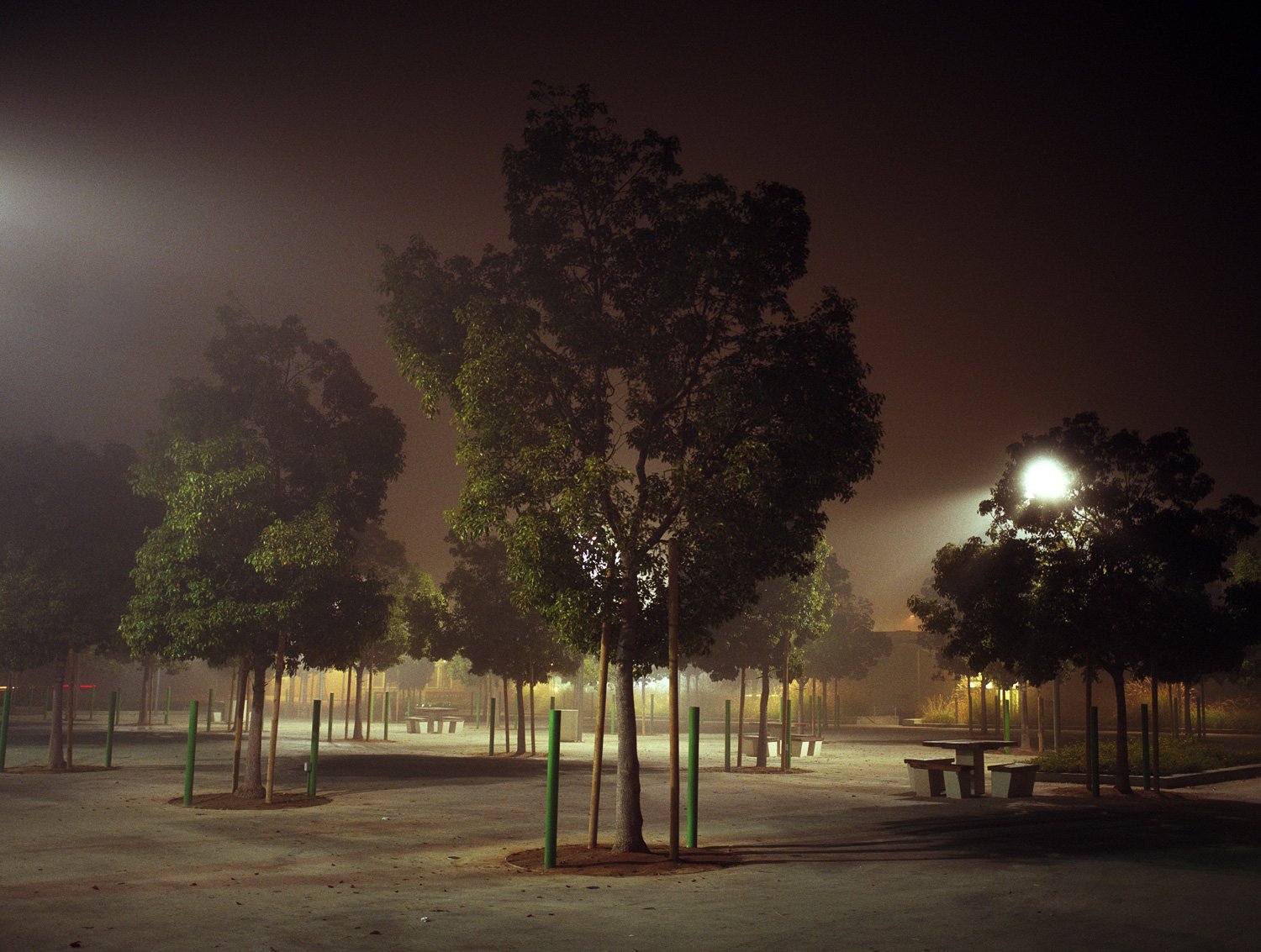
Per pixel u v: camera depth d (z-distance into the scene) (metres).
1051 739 48.12
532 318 16.19
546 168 16.12
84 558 26.69
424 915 10.88
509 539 15.22
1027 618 23.86
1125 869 14.00
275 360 22.52
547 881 12.95
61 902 11.45
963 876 13.38
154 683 56.81
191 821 18.39
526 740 43.25
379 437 22.33
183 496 20.16
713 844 16.42
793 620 31.12
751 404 14.86
